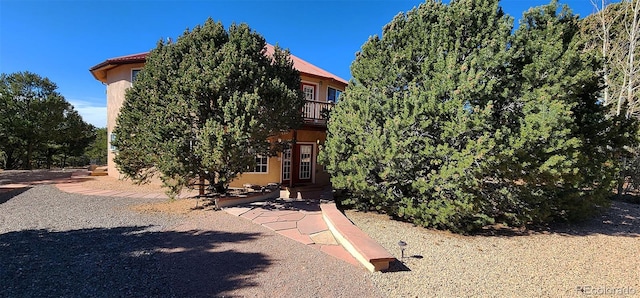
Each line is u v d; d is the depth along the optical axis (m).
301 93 10.42
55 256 4.89
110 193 11.41
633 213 9.54
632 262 5.22
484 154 5.59
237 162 8.13
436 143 6.71
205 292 3.72
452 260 5.13
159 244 5.61
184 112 8.16
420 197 7.16
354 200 8.72
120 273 4.24
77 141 29.36
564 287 4.20
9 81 23.95
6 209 8.60
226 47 8.81
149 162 8.72
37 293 3.57
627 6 13.10
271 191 11.33
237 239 5.99
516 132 6.08
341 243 5.74
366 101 7.72
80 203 9.57
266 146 8.88
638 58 13.60
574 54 6.12
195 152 8.07
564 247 5.99
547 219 7.68
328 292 3.80
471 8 7.05
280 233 6.43
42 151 27.77
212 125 7.70
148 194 11.27
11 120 23.48
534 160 6.06
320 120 15.16
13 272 4.20
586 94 7.66
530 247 5.96
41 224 6.98
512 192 6.52
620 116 7.72
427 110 6.36
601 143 7.75
